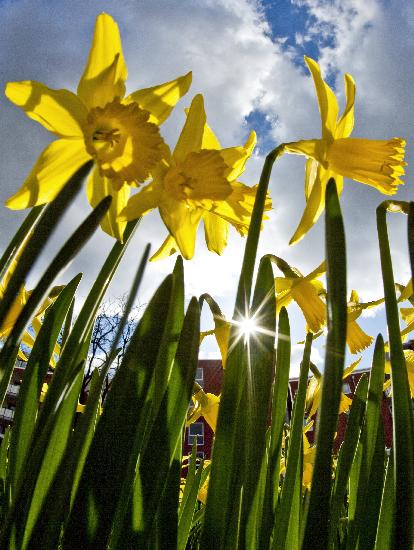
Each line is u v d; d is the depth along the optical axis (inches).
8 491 7.0
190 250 6.1
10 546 5.5
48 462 5.9
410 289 8.1
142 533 5.2
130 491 5.9
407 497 4.7
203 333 8.4
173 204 6.2
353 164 7.5
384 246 5.8
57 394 5.3
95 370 6.8
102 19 5.7
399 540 4.6
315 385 14.5
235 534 5.5
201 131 6.4
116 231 5.9
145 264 4.5
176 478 6.1
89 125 5.3
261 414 5.6
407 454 4.9
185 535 7.7
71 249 3.8
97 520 4.8
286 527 6.3
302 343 11.3
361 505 7.0
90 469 4.9
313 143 7.2
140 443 6.0
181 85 6.2
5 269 5.4
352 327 11.2
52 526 4.7
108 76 5.7
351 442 6.8
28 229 5.6
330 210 5.3
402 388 5.1
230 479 5.7
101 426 5.1
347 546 7.0
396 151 7.7
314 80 7.8
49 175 5.5
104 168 5.7
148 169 5.7
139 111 5.6
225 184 6.2
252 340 5.9
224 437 5.4
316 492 4.6
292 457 6.6
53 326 7.1
